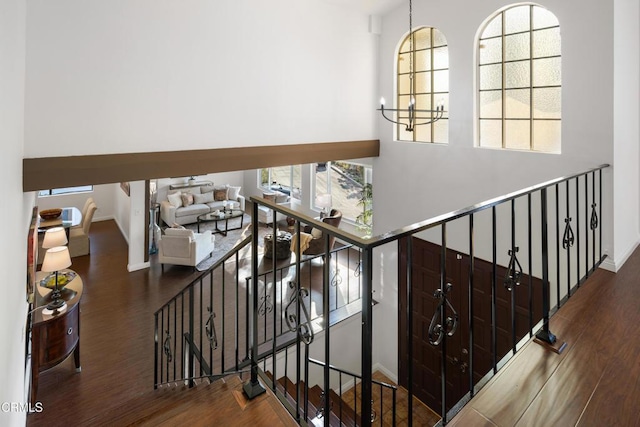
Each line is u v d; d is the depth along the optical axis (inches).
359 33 223.0
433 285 213.3
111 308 223.0
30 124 130.8
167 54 158.7
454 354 205.0
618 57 138.0
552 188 157.9
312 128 207.2
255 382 72.3
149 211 286.2
